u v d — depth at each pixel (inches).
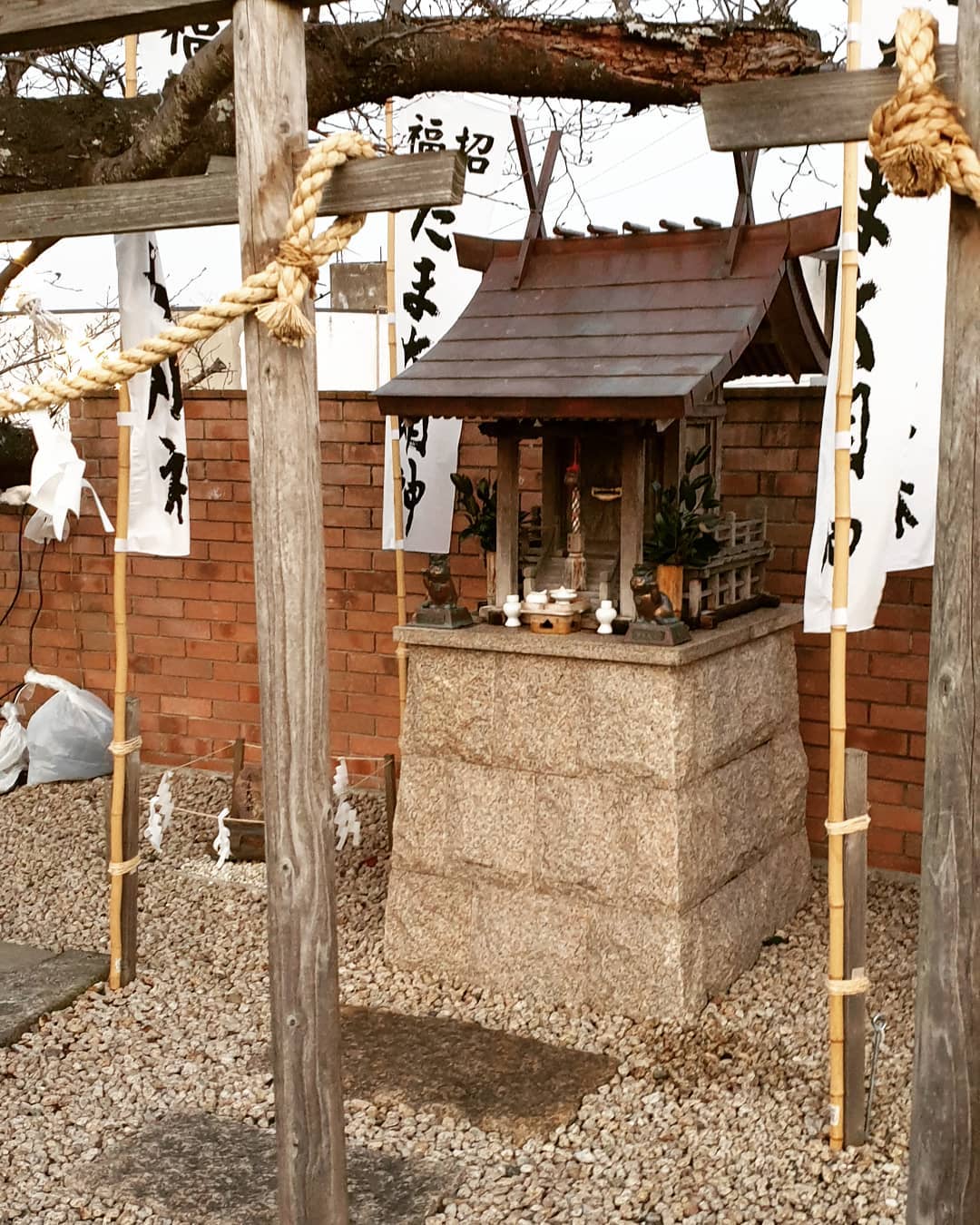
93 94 167.0
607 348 163.2
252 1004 174.2
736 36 152.3
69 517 273.4
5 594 284.0
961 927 89.0
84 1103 149.9
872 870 211.3
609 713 165.5
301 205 101.7
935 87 83.2
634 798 164.9
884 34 127.3
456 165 99.4
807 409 207.2
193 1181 134.3
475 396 162.6
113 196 120.6
